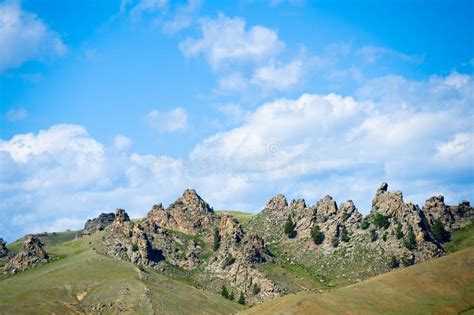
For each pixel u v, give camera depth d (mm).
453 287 190750
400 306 180750
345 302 182875
